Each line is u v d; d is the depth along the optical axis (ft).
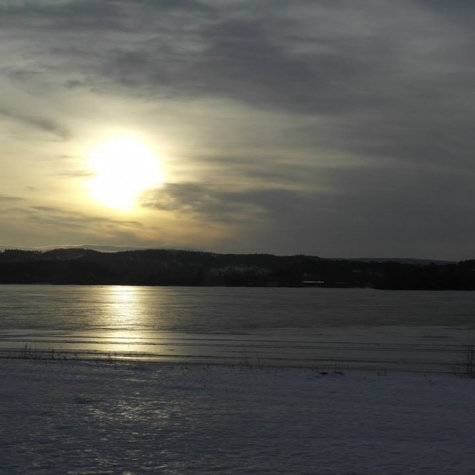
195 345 129.18
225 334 164.55
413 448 32.19
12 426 36.52
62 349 116.26
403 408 43.11
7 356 89.71
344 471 28.07
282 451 31.53
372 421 38.68
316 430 36.22
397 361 99.40
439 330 184.44
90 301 425.69
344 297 551.59
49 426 36.60
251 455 30.73
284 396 47.78
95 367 65.67
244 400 45.88
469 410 42.42
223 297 542.16
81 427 36.45
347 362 97.19
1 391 48.57
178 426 36.99
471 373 74.08
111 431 35.53
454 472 28.07
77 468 28.25
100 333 166.20
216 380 56.29
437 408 43.14
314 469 28.37
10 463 28.91
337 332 173.99
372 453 31.19
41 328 185.57
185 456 30.50
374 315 268.82
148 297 534.78
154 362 85.71
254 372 63.52
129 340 141.69
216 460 29.81
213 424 37.63
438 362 98.32
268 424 37.76
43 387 50.72
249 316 257.75
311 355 108.78
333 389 51.44
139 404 43.75
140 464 29.04
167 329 184.14
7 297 484.74
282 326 199.93
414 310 318.65
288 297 546.26
